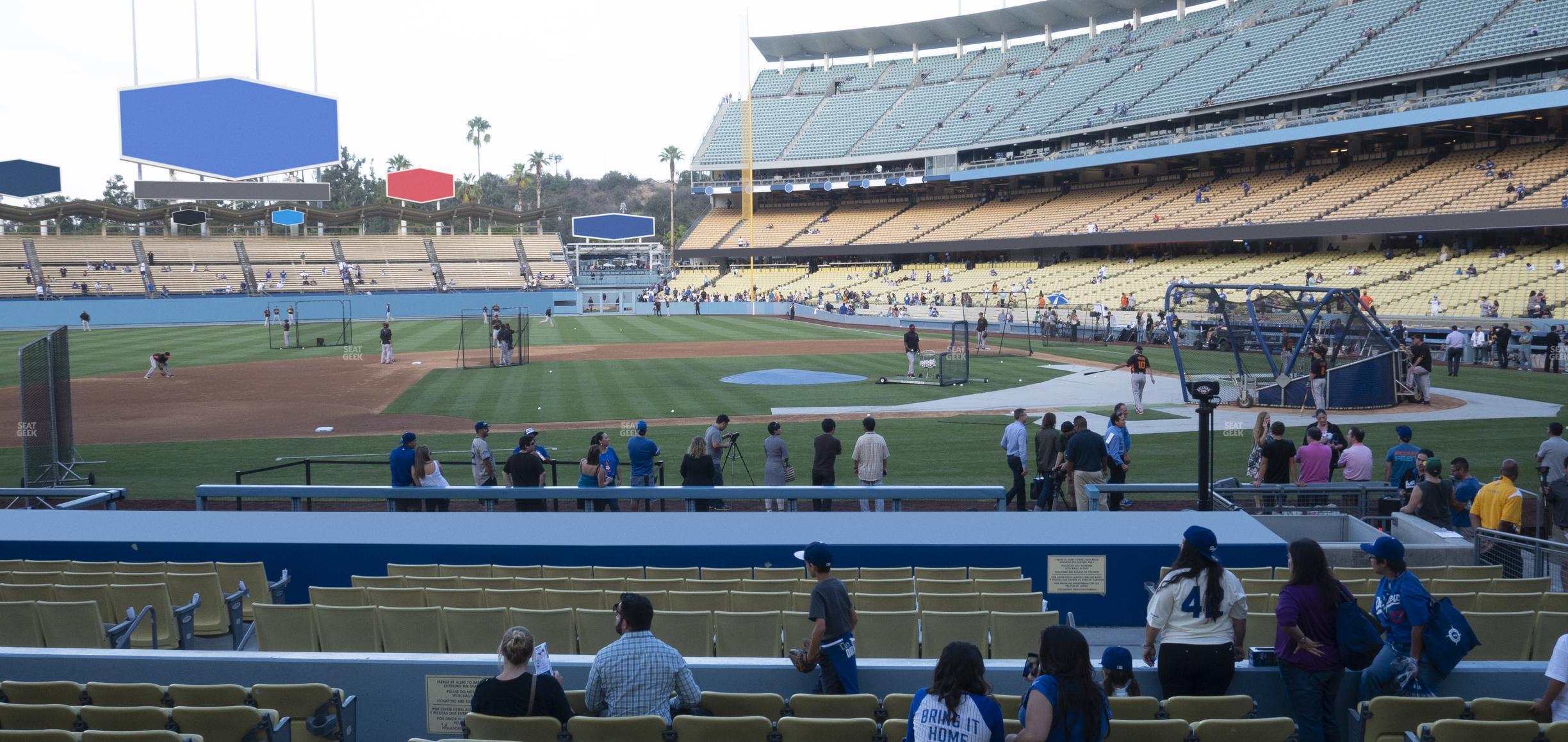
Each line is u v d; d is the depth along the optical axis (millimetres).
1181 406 27203
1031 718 5180
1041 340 50781
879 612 8203
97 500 13805
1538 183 47281
